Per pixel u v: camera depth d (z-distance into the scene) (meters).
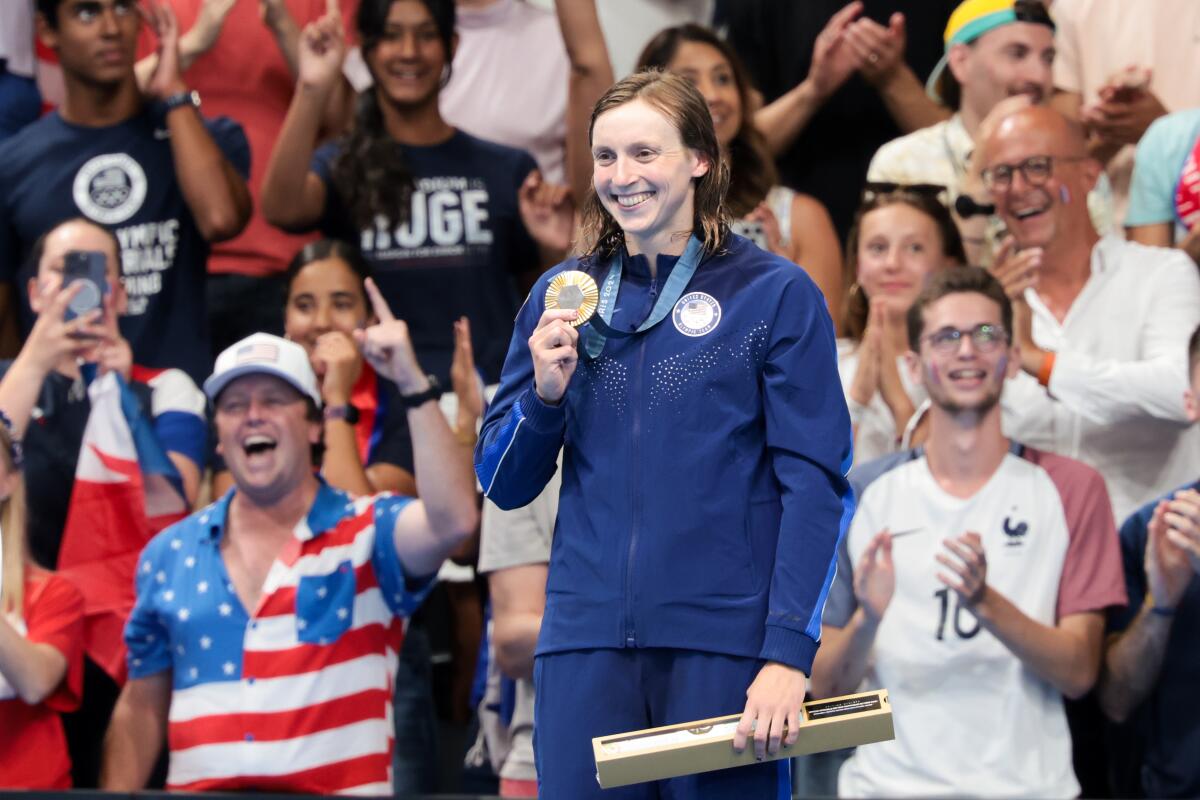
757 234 18.66
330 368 17.97
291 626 15.23
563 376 8.13
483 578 18.73
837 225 20.23
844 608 15.88
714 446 8.16
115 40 20.06
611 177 8.30
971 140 19.41
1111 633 16.05
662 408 8.23
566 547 8.38
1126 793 16.14
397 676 16.89
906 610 15.65
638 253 8.61
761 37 21.06
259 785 14.95
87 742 17.00
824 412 8.22
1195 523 14.88
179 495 18.27
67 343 17.69
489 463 8.63
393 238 19.97
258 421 15.45
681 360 8.26
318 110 19.53
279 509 15.64
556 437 8.38
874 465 16.47
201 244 20.16
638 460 8.20
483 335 19.94
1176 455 17.02
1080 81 20.45
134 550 17.95
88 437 18.02
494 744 16.66
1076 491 15.91
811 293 8.40
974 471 15.95
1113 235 18.17
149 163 20.17
